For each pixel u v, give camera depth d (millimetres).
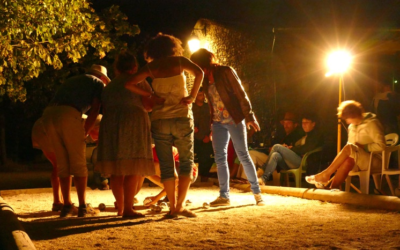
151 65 5648
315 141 8859
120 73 5996
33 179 15875
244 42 13375
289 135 9969
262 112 12875
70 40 11703
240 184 9547
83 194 6230
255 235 4617
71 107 6156
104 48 13422
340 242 4203
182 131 5707
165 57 5695
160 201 7184
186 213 5805
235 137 6699
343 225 4984
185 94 5777
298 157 8781
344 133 12383
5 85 12969
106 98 5828
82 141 6203
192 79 15641
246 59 13305
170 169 5816
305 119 8906
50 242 4578
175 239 4535
